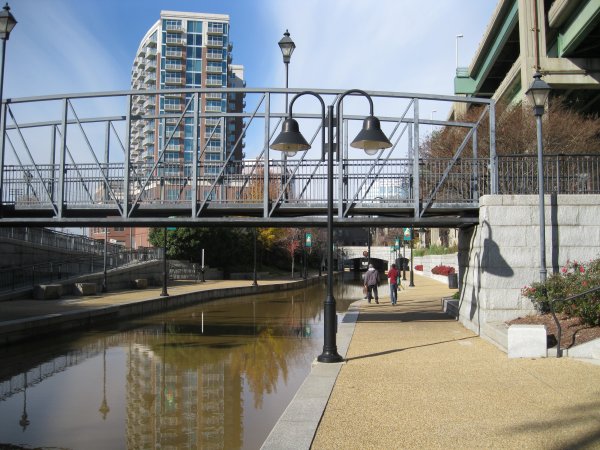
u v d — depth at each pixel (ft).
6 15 54.60
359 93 35.17
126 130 54.24
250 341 55.06
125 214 52.70
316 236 236.22
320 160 51.88
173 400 32.22
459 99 51.01
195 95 53.98
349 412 21.68
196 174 52.75
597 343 30.48
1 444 24.47
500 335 36.06
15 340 51.03
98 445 24.34
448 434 18.67
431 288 121.70
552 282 38.17
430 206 49.67
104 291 98.73
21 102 55.77
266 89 53.16
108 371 40.29
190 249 171.32
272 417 28.84
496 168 47.24
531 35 108.47
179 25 329.31
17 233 94.38
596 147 85.30
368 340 42.39
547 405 21.83
